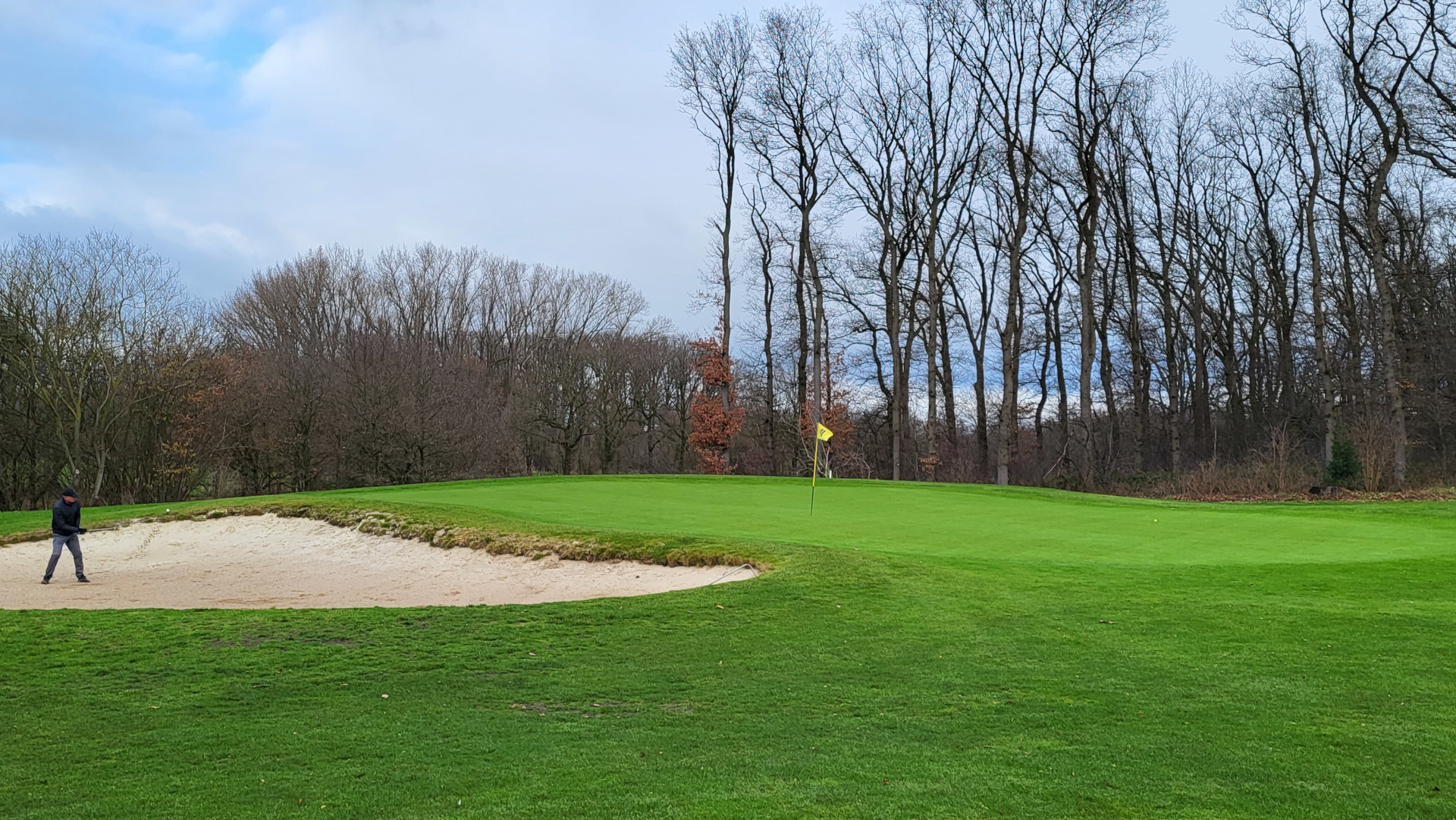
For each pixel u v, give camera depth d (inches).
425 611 402.0
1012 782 207.8
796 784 208.2
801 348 1583.4
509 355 2326.5
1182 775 210.8
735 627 369.1
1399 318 1396.4
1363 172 1261.1
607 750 235.8
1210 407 1812.3
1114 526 607.8
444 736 251.1
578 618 386.6
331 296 2132.1
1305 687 276.4
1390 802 194.7
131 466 1467.8
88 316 1316.4
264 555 646.5
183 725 263.1
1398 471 1094.4
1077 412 2126.0
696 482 963.3
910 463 1742.1
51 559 571.8
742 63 1457.9
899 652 329.7
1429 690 272.1
